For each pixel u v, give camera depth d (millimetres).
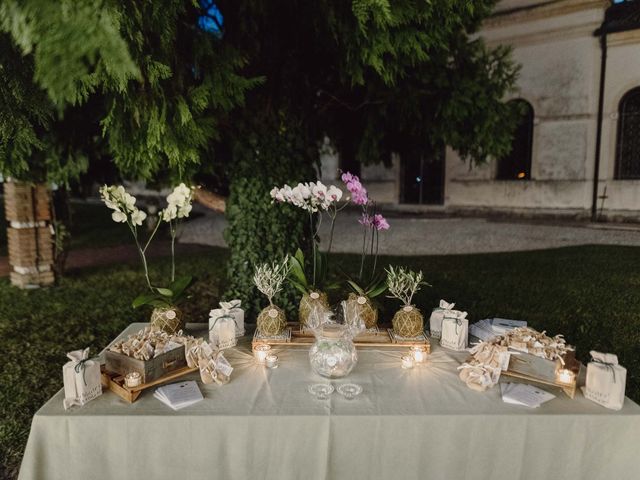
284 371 2438
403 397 2148
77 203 22422
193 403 2072
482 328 2859
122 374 2244
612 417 1978
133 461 1983
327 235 13031
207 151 4062
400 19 3102
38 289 7246
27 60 2430
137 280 7867
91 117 4367
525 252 10109
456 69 4707
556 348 2260
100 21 1819
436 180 17328
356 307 2672
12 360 4602
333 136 5801
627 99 13805
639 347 4898
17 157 4137
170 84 2947
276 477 2000
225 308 2881
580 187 14477
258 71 4227
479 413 1996
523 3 14695
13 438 3275
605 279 7621
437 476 2006
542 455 1993
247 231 4242
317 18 3646
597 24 13680
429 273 8188
